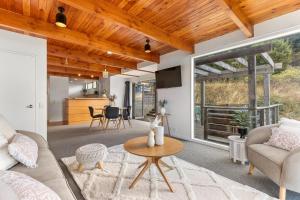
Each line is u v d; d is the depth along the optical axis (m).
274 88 3.46
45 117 3.77
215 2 2.60
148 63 6.05
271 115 3.51
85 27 3.42
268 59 3.50
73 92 12.14
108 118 6.19
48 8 2.70
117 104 9.20
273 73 3.48
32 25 3.00
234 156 2.93
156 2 2.59
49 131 5.70
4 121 2.01
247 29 3.04
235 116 4.09
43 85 3.74
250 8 2.73
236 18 2.68
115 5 2.66
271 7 2.70
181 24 3.32
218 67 4.54
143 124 7.33
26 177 1.00
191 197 1.88
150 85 8.77
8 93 3.35
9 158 1.48
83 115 7.85
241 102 4.09
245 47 3.60
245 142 2.55
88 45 3.75
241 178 2.35
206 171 2.53
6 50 3.32
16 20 2.84
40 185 0.95
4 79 3.30
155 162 2.17
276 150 2.09
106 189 2.03
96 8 2.45
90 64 6.84
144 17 3.04
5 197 0.77
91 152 2.38
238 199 1.85
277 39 3.13
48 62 5.70
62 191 1.19
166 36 3.66
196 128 4.75
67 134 5.24
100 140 4.51
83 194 1.93
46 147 2.14
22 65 3.50
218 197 1.88
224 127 4.32
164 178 2.05
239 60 4.08
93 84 11.36
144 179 2.26
